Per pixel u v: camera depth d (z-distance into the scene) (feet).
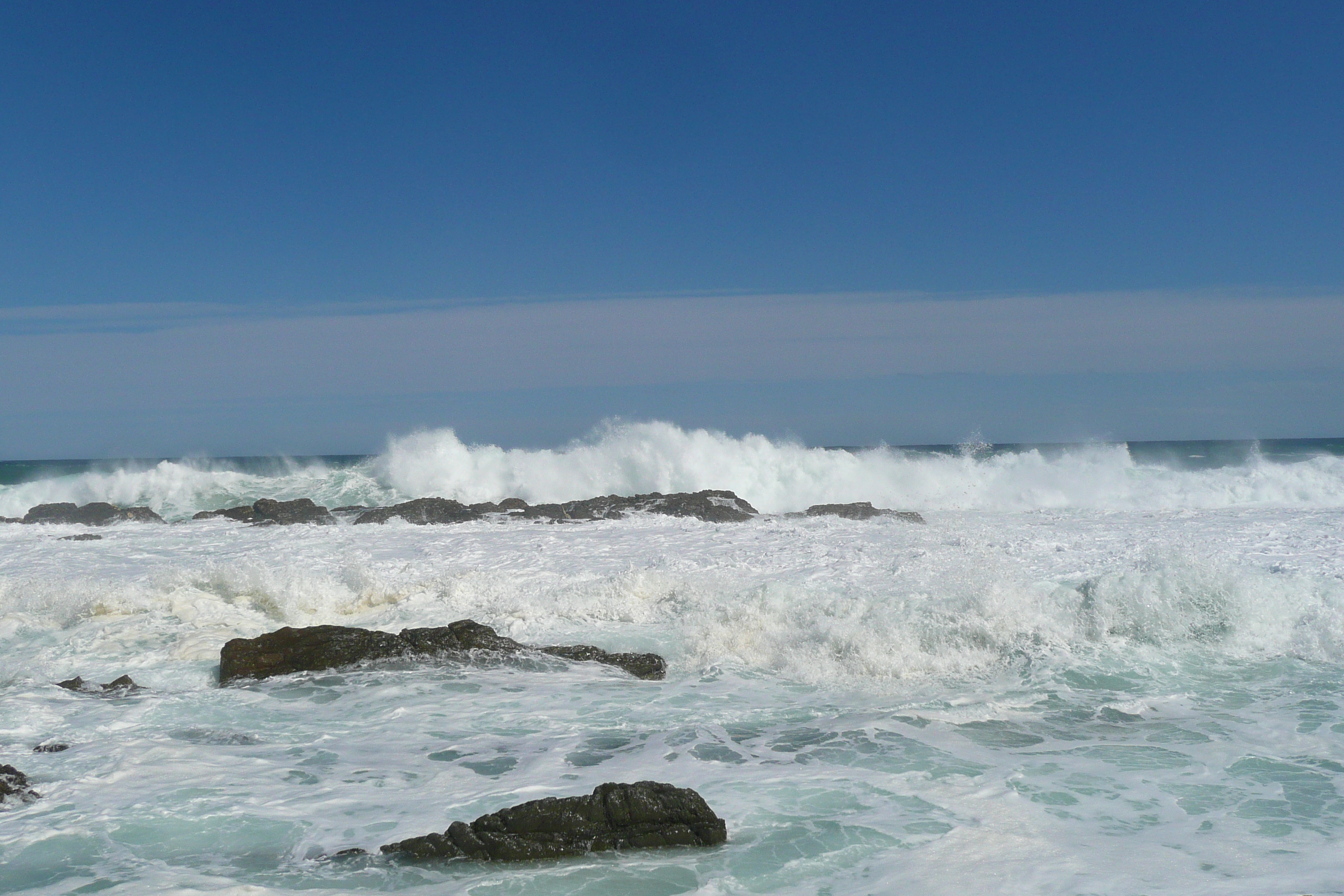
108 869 16.17
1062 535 56.34
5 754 22.80
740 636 34.32
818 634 33.37
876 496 87.81
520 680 30.66
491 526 72.49
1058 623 33.17
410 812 19.01
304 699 28.78
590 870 16.10
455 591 41.14
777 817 18.43
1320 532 54.60
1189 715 25.71
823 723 25.63
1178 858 16.08
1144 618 32.81
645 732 25.07
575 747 23.67
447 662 32.24
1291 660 30.66
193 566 50.52
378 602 41.01
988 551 49.67
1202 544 50.26
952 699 27.71
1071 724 25.09
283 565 52.75
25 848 17.13
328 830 18.02
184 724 26.13
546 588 42.57
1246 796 19.51
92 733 24.88
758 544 56.34
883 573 44.24
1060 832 17.47
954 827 17.72
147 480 93.56
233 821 18.48
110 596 39.99
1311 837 17.12
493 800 19.62
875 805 19.04
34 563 55.67
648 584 40.50
